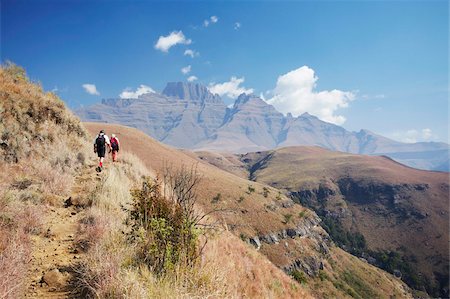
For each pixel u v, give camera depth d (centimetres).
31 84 1623
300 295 1200
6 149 1032
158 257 543
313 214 15688
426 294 15612
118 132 15012
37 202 779
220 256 827
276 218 13050
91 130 14075
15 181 871
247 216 12181
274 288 1034
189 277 527
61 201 853
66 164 1222
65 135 1514
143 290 429
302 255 11800
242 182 16550
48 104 1551
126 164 1540
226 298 552
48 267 520
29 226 643
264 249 11038
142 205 644
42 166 1034
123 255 532
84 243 623
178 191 653
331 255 13588
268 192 15688
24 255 504
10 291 397
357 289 12100
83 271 504
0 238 532
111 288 440
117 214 802
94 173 1234
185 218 615
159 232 577
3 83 1359
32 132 1253
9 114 1184
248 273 963
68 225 716
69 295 450
